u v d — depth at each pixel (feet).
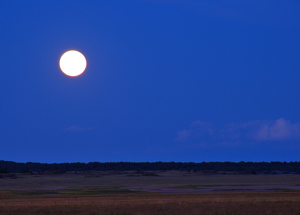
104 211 303.68
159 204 374.43
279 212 294.66
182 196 563.48
